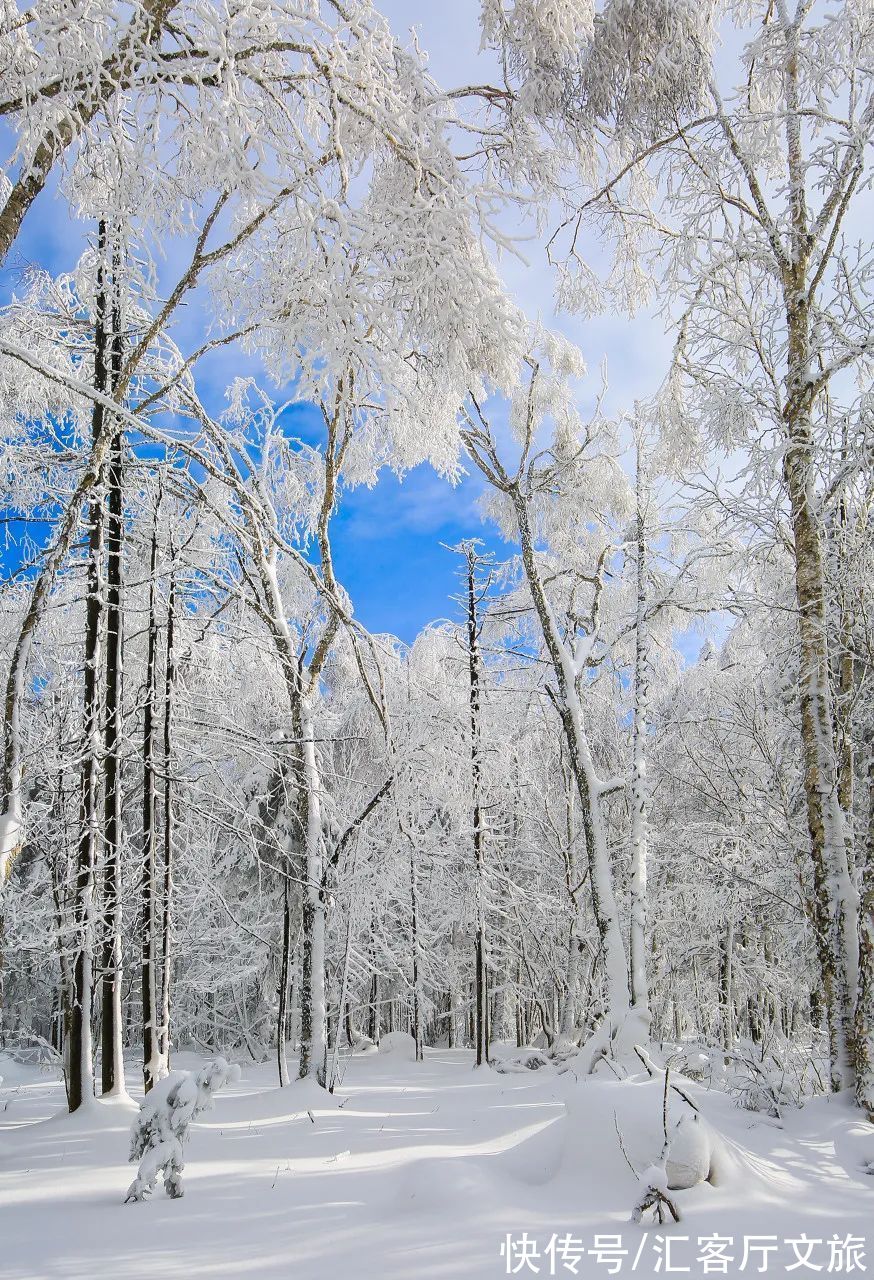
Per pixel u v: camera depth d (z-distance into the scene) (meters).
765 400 9.81
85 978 9.60
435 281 4.76
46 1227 5.21
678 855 16.31
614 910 13.06
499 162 5.52
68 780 13.05
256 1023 21.23
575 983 20.11
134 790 14.10
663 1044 13.95
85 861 9.92
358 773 17.16
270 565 13.55
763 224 9.71
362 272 4.84
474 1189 5.21
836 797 8.96
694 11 5.61
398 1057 20.61
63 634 14.73
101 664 10.73
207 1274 4.18
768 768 14.26
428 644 19.86
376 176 5.46
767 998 17.33
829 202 9.42
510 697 20.34
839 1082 8.04
